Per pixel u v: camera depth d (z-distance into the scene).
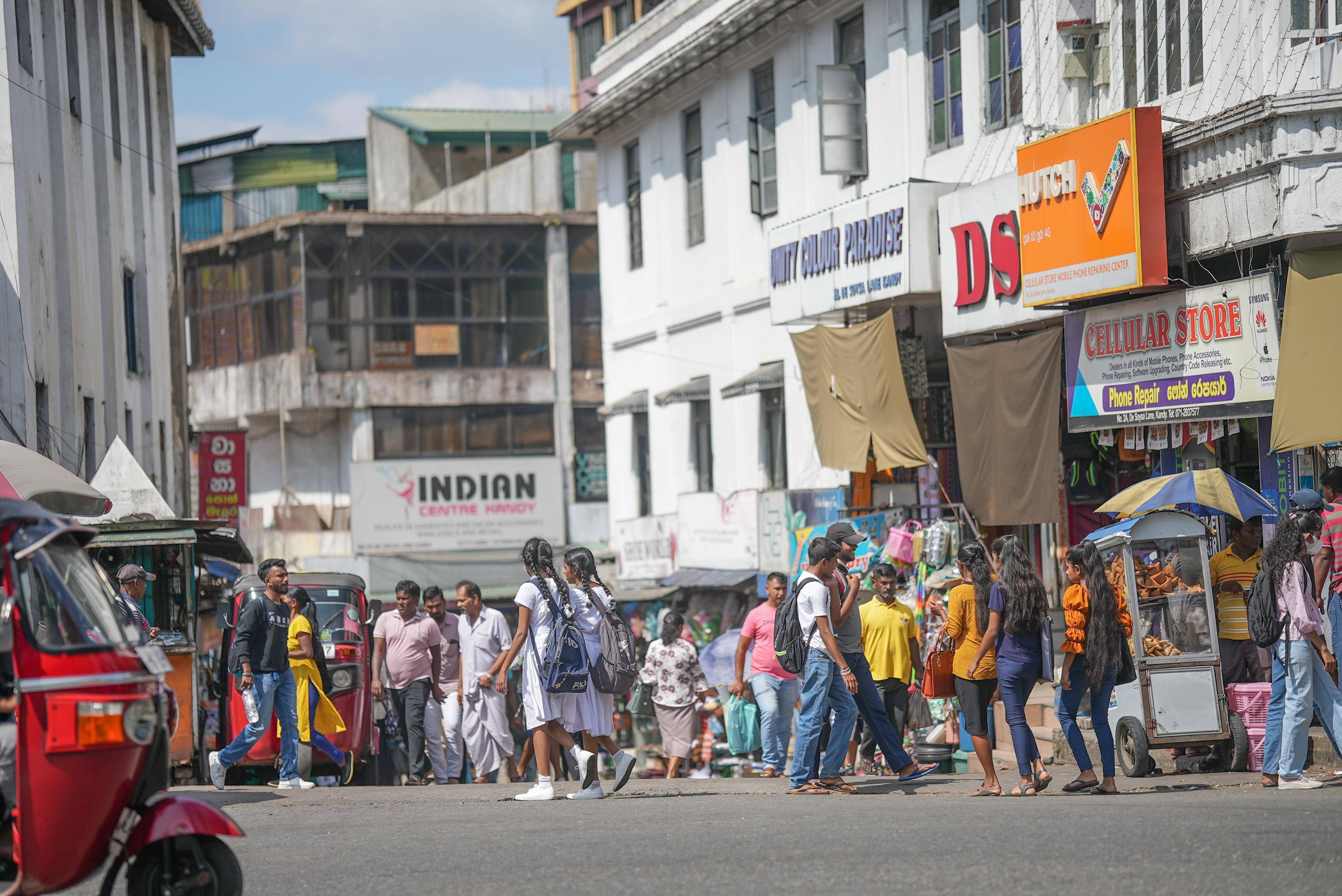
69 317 27.48
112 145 33.31
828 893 8.88
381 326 63.12
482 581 62.09
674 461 39.00
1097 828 11.10
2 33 23.67
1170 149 18.92
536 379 64.62
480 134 76.50
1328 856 9.48
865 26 29.30
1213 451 19.75
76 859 8.25
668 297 39.09
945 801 14.67
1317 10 18.33
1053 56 22.23
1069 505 23.61
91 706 8.19
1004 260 22.14
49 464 18.94
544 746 15.82
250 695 18.45
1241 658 17.30
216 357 65.56
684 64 35.94
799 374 31.97
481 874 10.15
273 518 63.56
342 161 80.00
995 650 15.34
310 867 10.86
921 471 26.36
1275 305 17.47
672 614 22.19
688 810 14.14
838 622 16.66
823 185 31.19
